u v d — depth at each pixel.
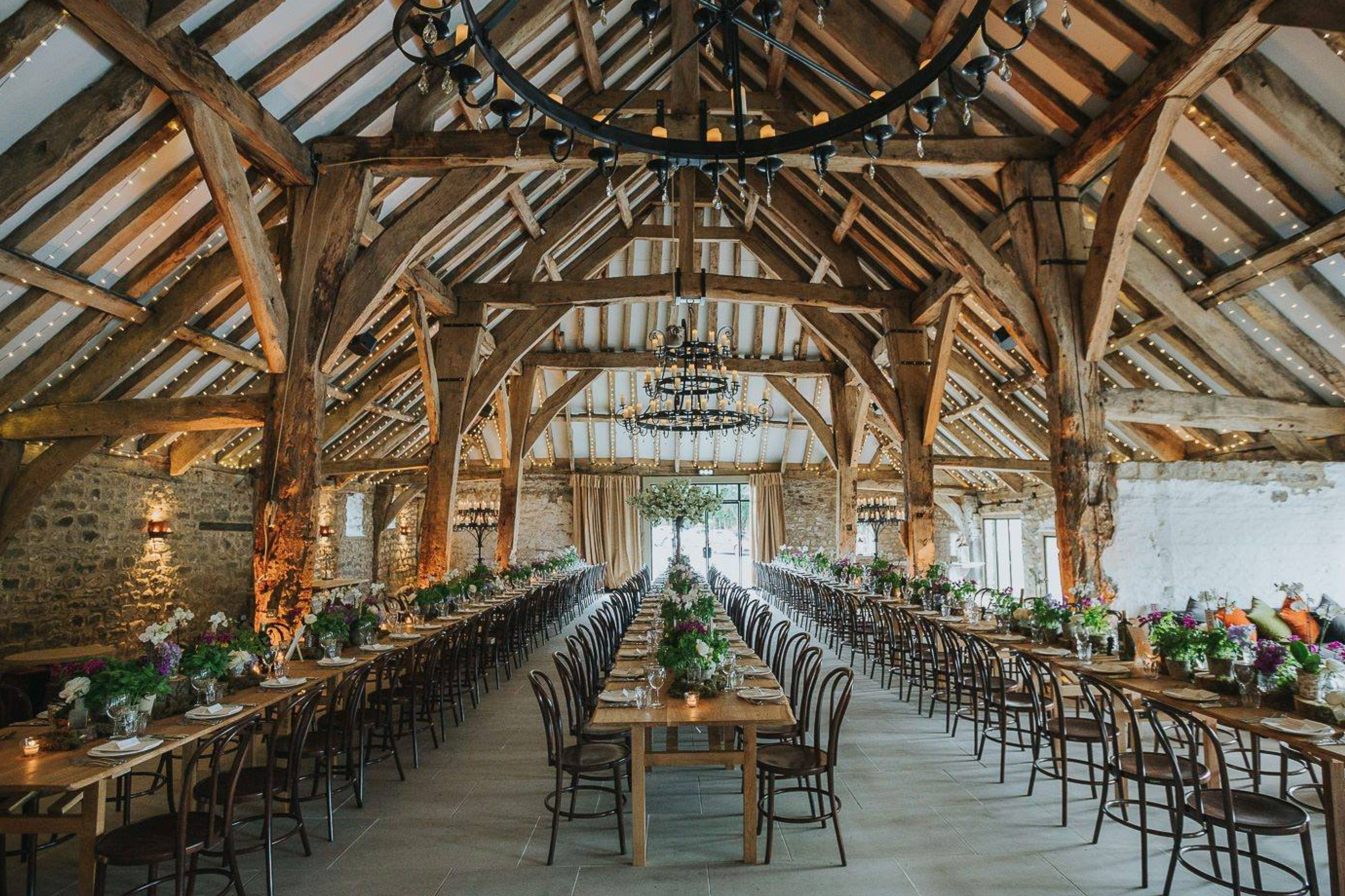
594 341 14.34
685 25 7.38
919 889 3.40
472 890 3.41
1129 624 5.35
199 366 8.02
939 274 9.18
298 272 6.00
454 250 9.12
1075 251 6.31
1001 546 15.19
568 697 4.68
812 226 10.25
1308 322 6.78
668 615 5.94
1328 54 4.82
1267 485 8.12
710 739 5.21
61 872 3.72
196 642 4.45
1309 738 3.19
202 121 4.85
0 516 6.84
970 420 12.88
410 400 12.62
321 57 5.56
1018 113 6.50
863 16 6.46
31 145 4.43
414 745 5.28
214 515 10.34
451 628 6.70
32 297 5.78
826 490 18.20
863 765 5.25
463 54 2.81
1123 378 8.70
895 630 8.14
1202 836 3.72
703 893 3.38
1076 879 3.49
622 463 18.22
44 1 4.01
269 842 3.37
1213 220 6.55
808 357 14.76
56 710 3.66
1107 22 5.14
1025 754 5.52
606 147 3.66
